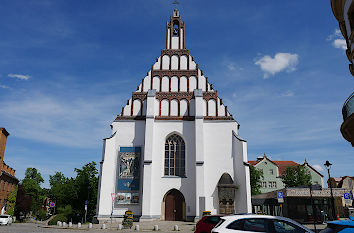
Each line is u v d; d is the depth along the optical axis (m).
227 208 33.84
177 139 37.94
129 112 38.62
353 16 15.23
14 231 25.52
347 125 14.49
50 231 25.69
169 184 35.72
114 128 37.66
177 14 43.91
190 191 35.41
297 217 39.56
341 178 74.25
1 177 52.25
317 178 75.75
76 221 43.75
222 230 10.32
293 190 40.09
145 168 35.06
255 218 10.56
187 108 39.00
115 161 36.47
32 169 79.06
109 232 25.28
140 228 28.19
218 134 37.44
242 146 35.53
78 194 49.72
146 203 33.97
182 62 41.22
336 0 16.80
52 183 80.00
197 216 33.34
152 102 37.81
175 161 37.03
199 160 35.38
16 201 62.72
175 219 34.75
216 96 39.12
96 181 51.94
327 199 40.09
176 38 42.50
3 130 53.22
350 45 15.79
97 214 34.06
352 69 16.39
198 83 40.09
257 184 61.47
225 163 36.28
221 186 34.53
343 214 46.44
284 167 79.12
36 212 71.00
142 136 37.50
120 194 34.97
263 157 77.69
